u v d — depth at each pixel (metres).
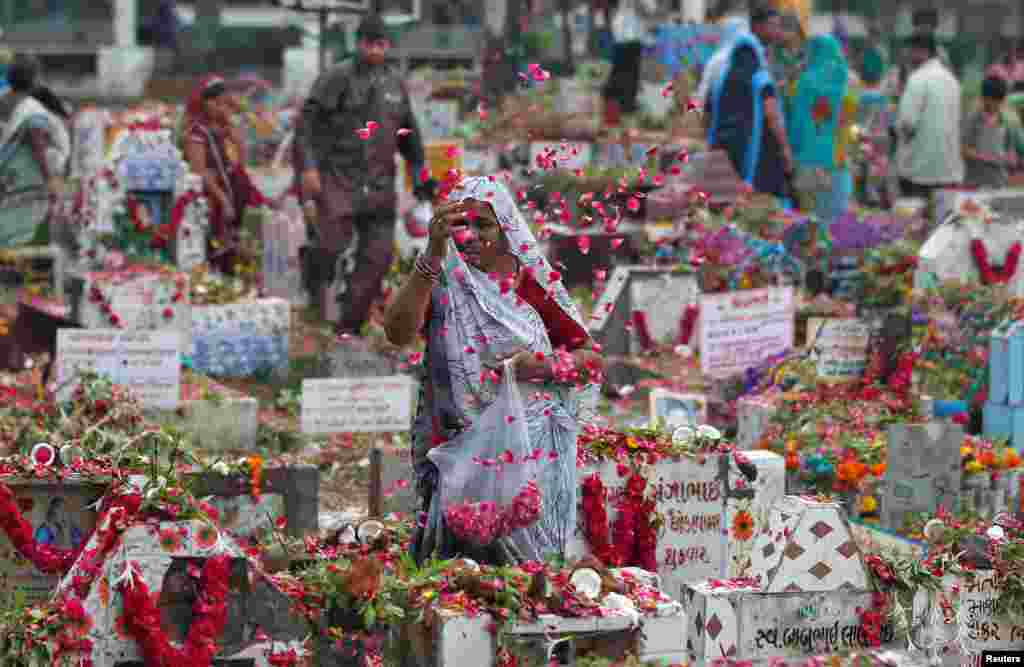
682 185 19.75
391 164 17.77
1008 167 25.73
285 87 40.25
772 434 12.74
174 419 13.31
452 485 8.16
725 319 14.56
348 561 8.07
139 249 18.20
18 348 14.88
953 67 44.41
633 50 26.39
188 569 7.36
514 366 8.20
